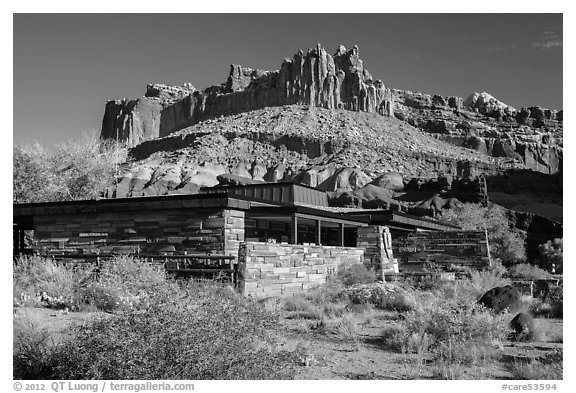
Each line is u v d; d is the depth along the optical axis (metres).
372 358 8.15
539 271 26.30
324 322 10.69
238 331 6.66
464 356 8.20
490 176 192.88
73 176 30.83
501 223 50.84
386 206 122.12
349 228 30.23
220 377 5.91
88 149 31.75
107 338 5.90
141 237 17.55
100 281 12.16
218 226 16.48
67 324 8.84
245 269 14.57
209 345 6.00
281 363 6.71
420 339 8.82
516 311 12.52
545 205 170.62
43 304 11.32
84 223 18.55
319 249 18.69
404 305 13.38
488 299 12.90
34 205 19.16
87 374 5.81
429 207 93.12
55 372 6.30
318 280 18.30
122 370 5.65
